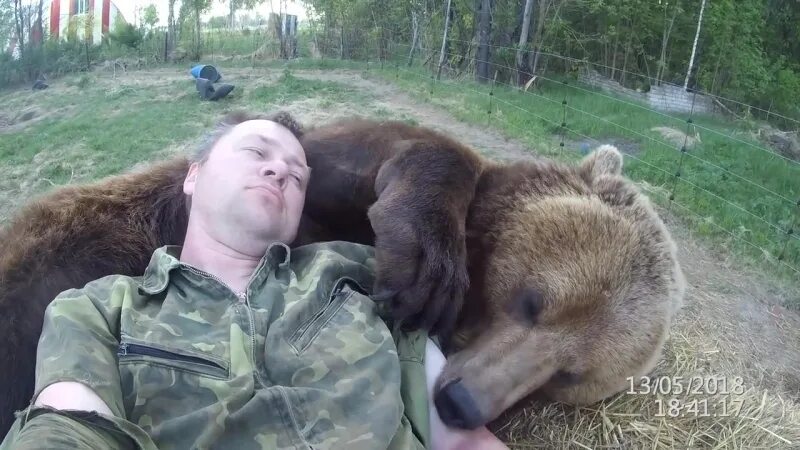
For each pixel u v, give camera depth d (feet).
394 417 2.78
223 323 2.85
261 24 30.19
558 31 23.17
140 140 11.90
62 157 11.69
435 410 3.25
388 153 3.94
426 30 23.75
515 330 3.49
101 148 11.82
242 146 3.42
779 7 25.21
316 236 4.31
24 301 3.59
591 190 3.93
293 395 2.64
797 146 16.38
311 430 2.63
